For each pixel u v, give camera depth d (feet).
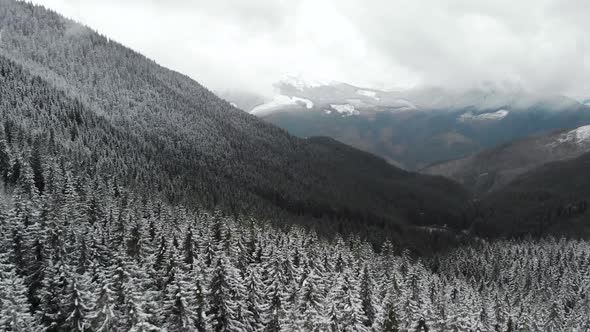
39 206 229.25
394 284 266.98
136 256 220.84
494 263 481.87
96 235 214.28
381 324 189.67
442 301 202.39
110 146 574.56
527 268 447.42
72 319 134.72
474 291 340.59
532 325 235.40
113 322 125.39
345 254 298.76
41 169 359.05
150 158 627.46
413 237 628.28
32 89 607.78
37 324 151.84
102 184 366.84
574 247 518.37
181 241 228.22
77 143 500.33
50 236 203.10
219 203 500.33
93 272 176.86
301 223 526.16
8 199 284.20
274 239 317.83
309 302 162.50
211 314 151.12
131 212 273.95
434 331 165.48
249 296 172.55
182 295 140.46
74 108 617.21
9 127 422.82
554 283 411.75
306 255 255.91
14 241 192.34
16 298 133.59
